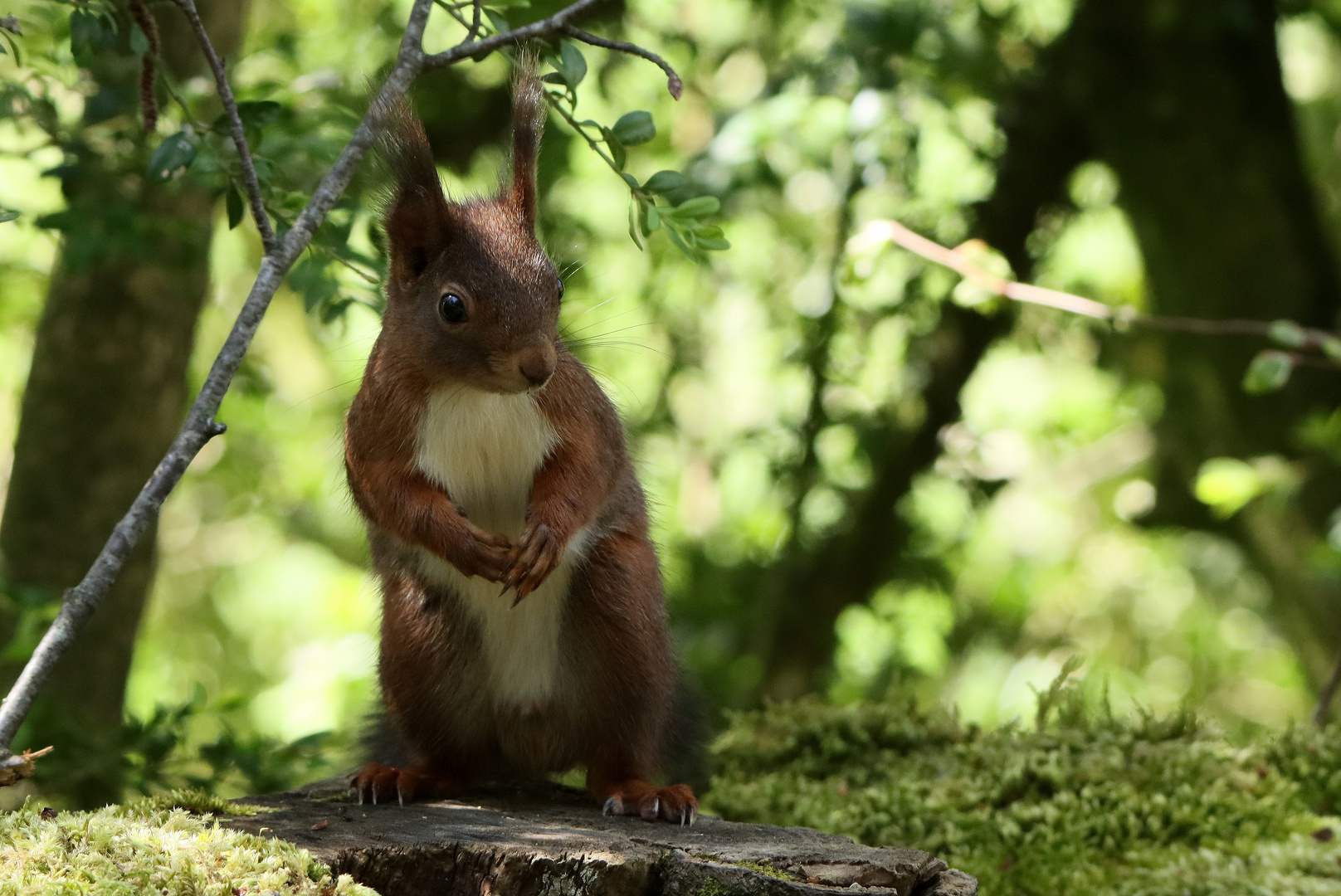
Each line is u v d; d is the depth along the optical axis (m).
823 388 15.82
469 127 14.85
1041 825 7.63
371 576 7.52
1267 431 14.93
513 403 6.59
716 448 18.03
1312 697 15.86
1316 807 8.13
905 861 5.44
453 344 6.46
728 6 16.77
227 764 9.23
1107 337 17.11
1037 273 17.14
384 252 7.62
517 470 6.71
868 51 12.83
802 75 13.45
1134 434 20.08
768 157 13.65
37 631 10.66
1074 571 22.41
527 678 6.94
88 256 9.03
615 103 15.00
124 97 8.64
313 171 8.96
